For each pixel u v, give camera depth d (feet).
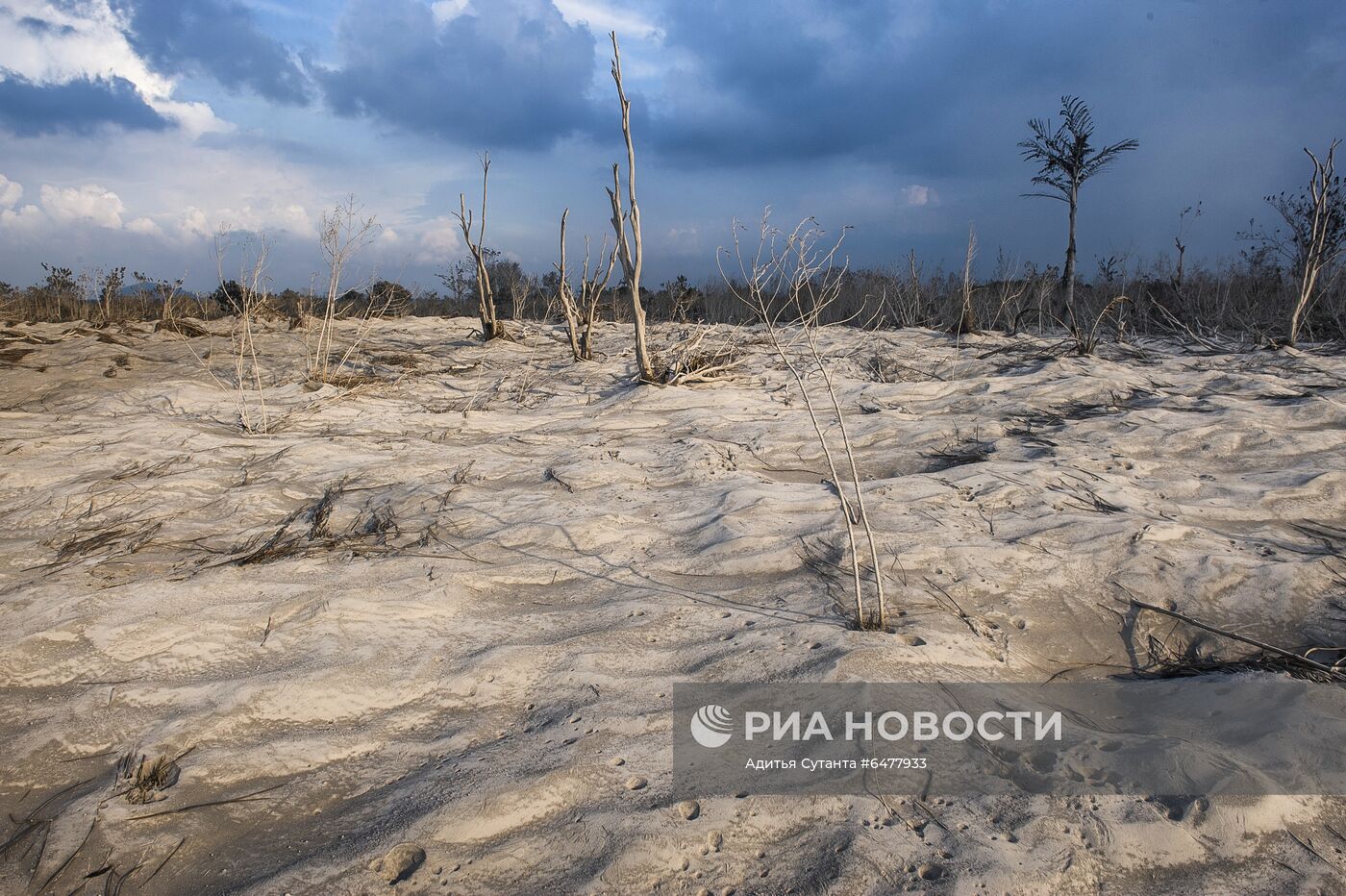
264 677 10.43
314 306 54.44
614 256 36.27
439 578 13.35
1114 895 7.22
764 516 15.97
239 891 7.29
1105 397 26.45
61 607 11.83
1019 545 14.42
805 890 7.16
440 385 32.01
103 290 53.78
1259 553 14.48
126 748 9.25
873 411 25.82
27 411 26.07
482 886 7.30
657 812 8.06
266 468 19.47
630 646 11.37
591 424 24.59
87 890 7.39
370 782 8.82
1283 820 8.07
